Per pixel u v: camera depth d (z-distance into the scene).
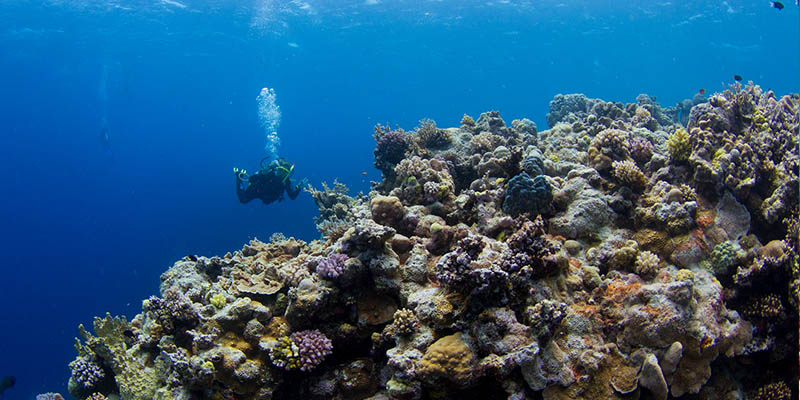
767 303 5.13
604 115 12.20
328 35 50.16
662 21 46.88
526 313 4.65
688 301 4.74
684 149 6.63
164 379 5.72
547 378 4.39
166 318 5.93
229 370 5.33
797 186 5.59
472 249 4.83
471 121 10.80
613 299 5.02
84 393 6.81
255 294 6.12
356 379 5.56
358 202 10.88
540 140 10.67
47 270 51.31
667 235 5.83
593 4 40.78
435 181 7.38
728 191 6.09
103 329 6.78
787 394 4.83
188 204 60.84
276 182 17.97
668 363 4.48
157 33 43.34
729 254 5.49
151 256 50.25
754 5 42.34
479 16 43.94
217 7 37.56
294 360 5.35
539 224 5.12
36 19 35.28
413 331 4.80
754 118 7.09
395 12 41.66
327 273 5.58
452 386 4.38
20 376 39.41
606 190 6.70
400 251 6.03
